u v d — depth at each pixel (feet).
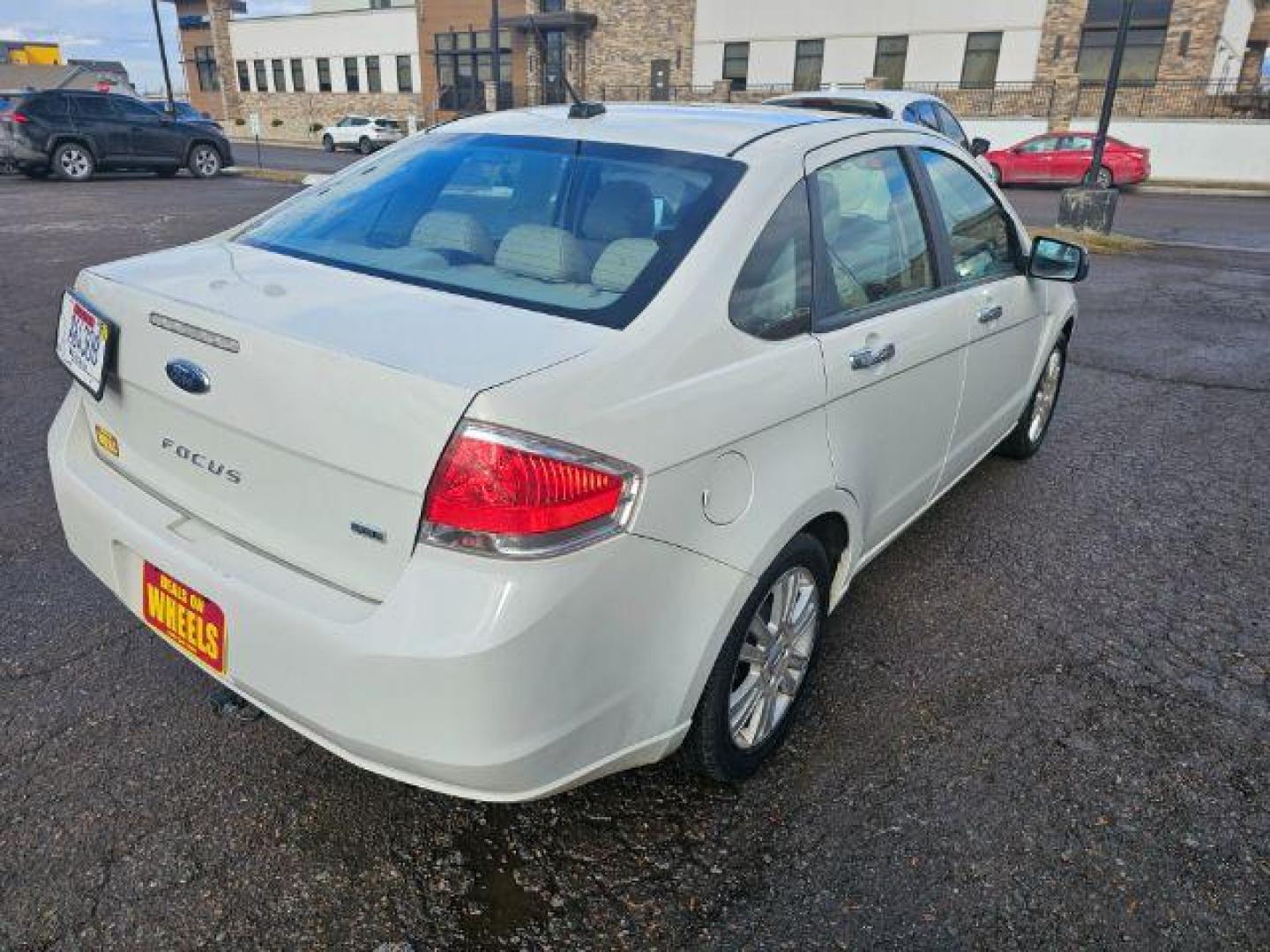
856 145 9.36
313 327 6.33
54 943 6.42
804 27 103.55
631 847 7.45
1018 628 10.80
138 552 7.04
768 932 6.74
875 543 9.97
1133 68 90.94
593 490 5.76
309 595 6.15
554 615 5.71
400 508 5.78
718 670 7.23
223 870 7.07
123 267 7.98
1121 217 57.41
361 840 7.40
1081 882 7.26
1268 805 8.16
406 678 5.67
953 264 10.86
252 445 6.48
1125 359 23.13
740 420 6.81
